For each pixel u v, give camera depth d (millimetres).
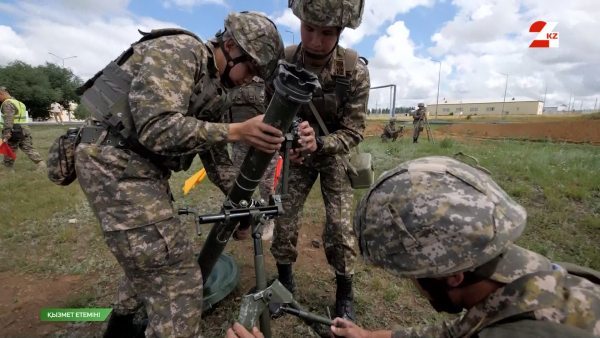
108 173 1686
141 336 2309
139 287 1810
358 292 2801
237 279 2793
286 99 1461
